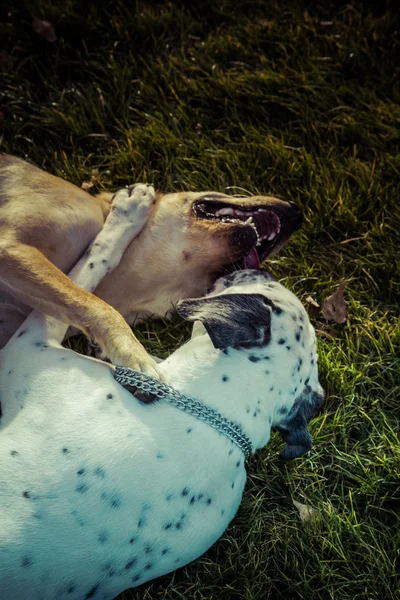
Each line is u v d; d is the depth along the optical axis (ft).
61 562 3.11
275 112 5.55
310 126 5.44
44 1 5.70
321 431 4.26
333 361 4.47
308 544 3.90
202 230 4.18
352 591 3.84
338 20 5.99
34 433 3.26
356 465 4.17
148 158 5.19
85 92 5.45
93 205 4.18
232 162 5.18
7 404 3.44
